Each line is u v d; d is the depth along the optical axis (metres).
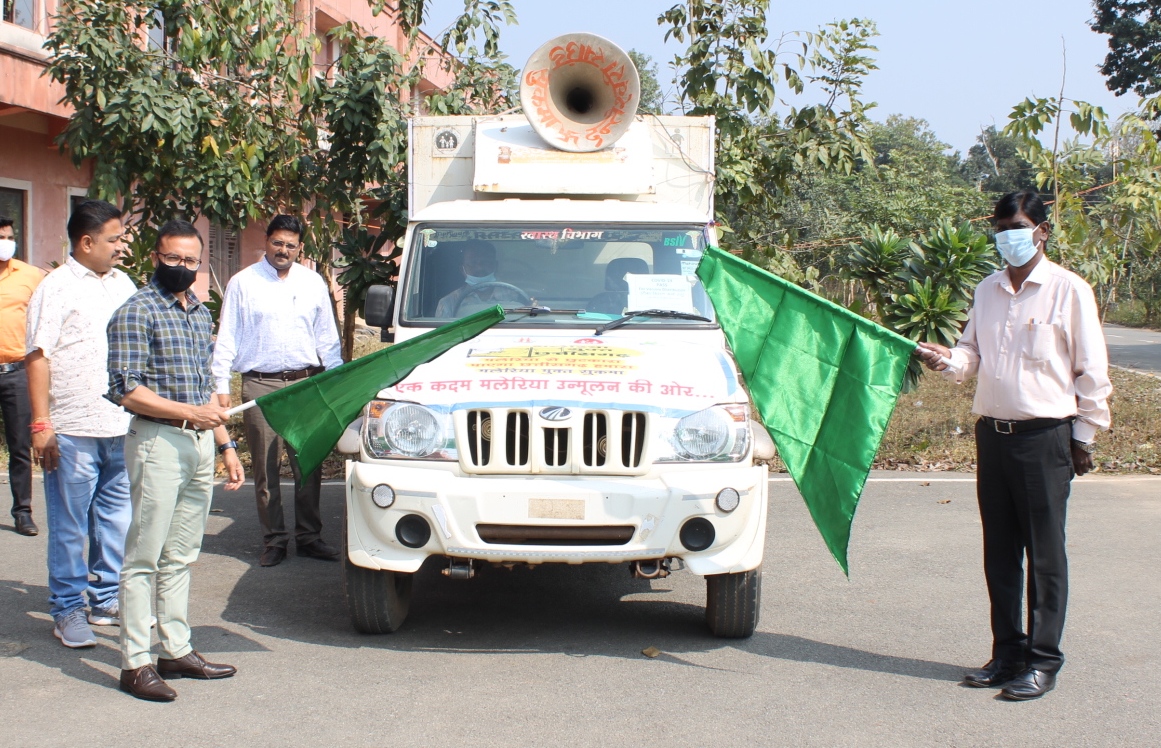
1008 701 4.69
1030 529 4.76
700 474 5.04
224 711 4.50
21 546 7.26
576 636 5.57
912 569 6.88
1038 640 4.77
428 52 11.31
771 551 7.33
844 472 4.79
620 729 4.35
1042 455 4.71
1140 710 4.59
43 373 5.24
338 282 10.16
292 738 4.24
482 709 4.54
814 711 4.55
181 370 4.66
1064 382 4.71
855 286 11.82
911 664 5.16
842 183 22.39
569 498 4.93
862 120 11.66
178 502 4.76
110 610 5.74
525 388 5.12
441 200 7.27
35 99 13.27
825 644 5.45
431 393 5.18
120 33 10.24
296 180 10.84
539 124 6.89
